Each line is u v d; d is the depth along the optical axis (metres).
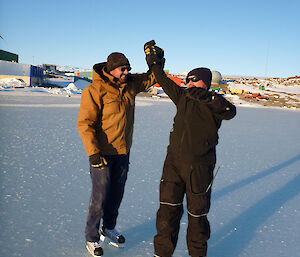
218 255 2.51
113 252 2.47
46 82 52.19
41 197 3.57
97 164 2.23
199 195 2.16
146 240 2.71
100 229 2.92
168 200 2.21
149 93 43.28
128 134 2.54
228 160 6.31
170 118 15.18
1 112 12.88
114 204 2.59
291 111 30.64
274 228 3.09
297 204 3.82
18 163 5.05
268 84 61.03
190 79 2.21
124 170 2.52
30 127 9.29
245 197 4.01
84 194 3.77
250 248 2.66
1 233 2.63
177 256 2.47
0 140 6.94
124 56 2.33
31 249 2.41
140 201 3.65
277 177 5.09
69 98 27.78
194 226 2.22
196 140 2.11
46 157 5.61
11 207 3.21
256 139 9.73
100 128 2.38
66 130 9.15
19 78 43.19
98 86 2.31
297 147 8.47
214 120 2.13
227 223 3.17
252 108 32.62
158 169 5.23
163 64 2.55
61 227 2.84
